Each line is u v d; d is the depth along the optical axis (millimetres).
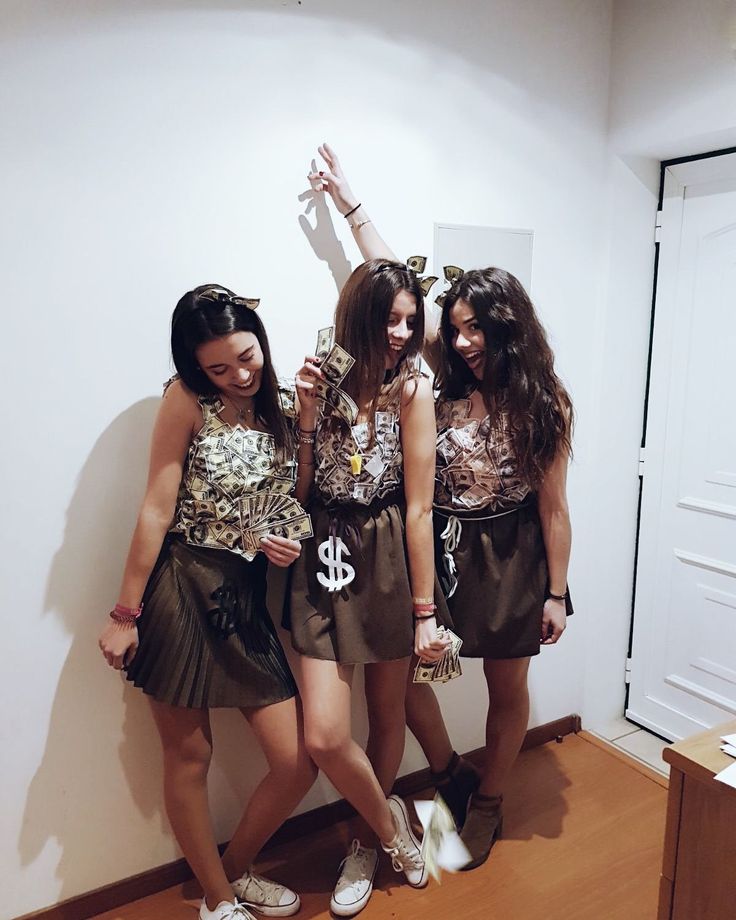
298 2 1750
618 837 2119
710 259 2318
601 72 2291
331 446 1655
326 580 1683
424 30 1941
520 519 1836
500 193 2156
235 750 1986
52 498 1671
